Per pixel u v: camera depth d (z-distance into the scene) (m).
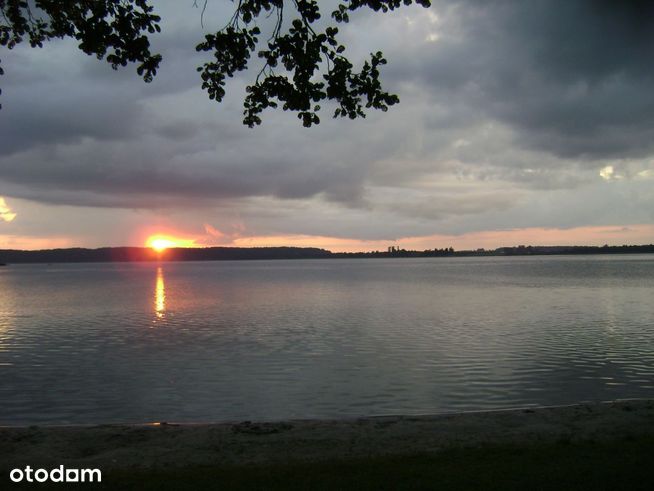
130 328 33.84
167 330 32.66
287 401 16.23
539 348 24.64
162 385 18.42
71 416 15.05
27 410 15.66
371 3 9.20
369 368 20.69
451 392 17.05
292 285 81.94
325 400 16.27
